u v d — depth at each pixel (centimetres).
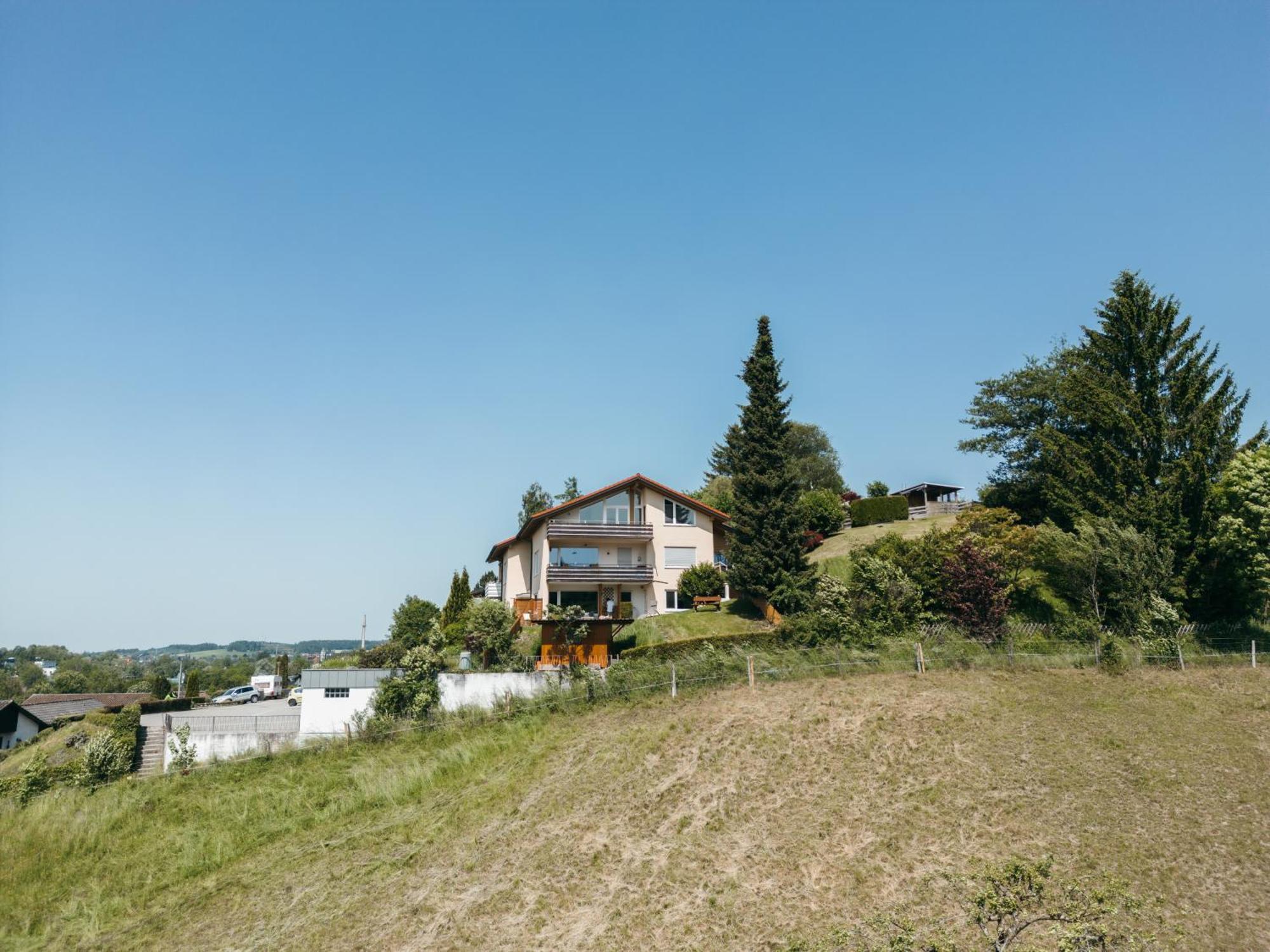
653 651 3447
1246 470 3303
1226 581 3322
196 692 6325
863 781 2162
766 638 3375
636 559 4747
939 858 1817
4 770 3997
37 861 2425
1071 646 3017
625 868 1916
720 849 1938
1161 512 3388
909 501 6322
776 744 2381
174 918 2056
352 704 3325
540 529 4797
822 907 1694
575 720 2853
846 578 4397
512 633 4128
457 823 2273
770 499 4191
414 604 5194
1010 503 4488
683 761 2355
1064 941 1105
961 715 2495
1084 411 3759
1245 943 1502
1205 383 3544
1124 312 3688
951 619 3266
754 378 4438
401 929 1828
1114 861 1770
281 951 1820
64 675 14462
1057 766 2180
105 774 3038
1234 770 2138
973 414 5228
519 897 1872
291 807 2602
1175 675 2861
